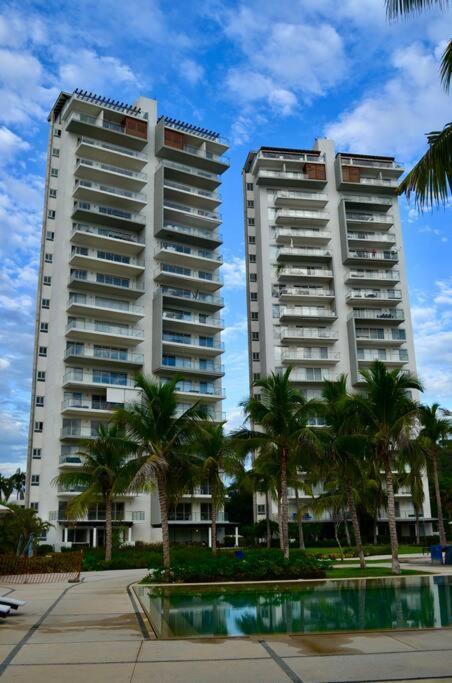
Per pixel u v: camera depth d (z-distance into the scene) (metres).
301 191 80.00
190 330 68.69
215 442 40.69
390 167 81.88
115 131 67.88
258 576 24.36
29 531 39.91
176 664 8.33
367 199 80.62
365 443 30.25
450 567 31.39
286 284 75.75
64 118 68.44
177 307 68.81
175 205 72.44
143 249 67.94
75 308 61.81
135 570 34.56
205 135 77.50
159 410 28.41
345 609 14.55
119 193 67.62
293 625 11.92
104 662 8.48
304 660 8.51
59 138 68.06
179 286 69.81
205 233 72.62
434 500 76.00
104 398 61.28
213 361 68.81
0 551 37.28
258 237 78.12
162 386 29.03
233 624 12.17
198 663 8.38
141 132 71.00
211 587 21.72
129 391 61.59
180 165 73.75
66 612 14.38
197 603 16.27
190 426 28.95
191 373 66.12
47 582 25.27
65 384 59.50
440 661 8.38
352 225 78.88
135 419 28.23
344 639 10.09
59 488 56.78
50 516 56.03
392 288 77.56
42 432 58.53
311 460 32.31
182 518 61.59
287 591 19.59
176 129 73.38
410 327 76.25
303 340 73.06
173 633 11.08
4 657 8.87
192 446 30.34
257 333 75.50
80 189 64.38
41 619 13.14
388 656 8.72
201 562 25.41
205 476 40.78
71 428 58.22
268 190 79.38
